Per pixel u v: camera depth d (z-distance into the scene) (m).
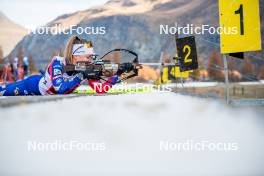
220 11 19.27
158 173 5.14
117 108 10.60
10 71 48.38
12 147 6.22
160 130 7.85
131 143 6.70
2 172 5.13
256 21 18.95
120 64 24.52
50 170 5.18
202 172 5.28
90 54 24.33
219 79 71.69
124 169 5.23
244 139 7.18
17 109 8.43
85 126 7.92
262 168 5.48
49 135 6.95
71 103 10.82
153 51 110.69
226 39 19.05
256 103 15.20
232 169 5.44
